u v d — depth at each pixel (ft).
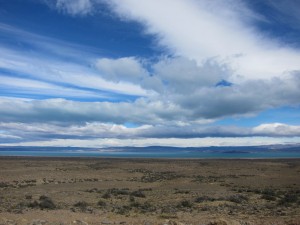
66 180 167.53
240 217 65.36
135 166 282.56
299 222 52.85
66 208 80.79
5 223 52.80
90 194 114.11
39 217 60.95
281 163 342.64
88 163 316.40
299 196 109.81
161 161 391.65
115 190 125.29
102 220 58.75
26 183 152.46
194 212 75.15
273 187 142.31
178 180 172.96
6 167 233.55
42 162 311.27
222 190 129.39
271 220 57.93
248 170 246.68
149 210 79.25
